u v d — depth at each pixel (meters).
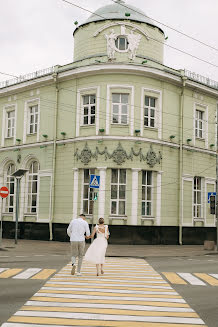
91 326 6.59
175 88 27.95
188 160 28.48
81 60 26.97
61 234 26.55
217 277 12.57
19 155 30.08
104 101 25.59
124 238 24.86
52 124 28.00
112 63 25.42
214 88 30.44
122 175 25.45
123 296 9.09
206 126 30.19
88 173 26.03
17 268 13.48
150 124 26.53
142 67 25.72
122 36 26.66
